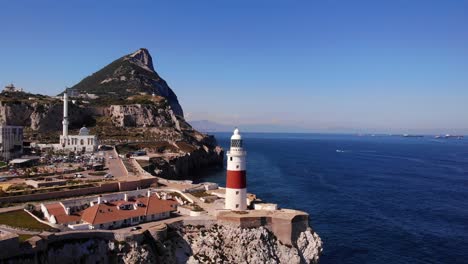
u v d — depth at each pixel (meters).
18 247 58.97
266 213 87.25
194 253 78.69
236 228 81.56
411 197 158.50
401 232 112.31
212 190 113.00
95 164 142.62
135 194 98.38
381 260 93.25
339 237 107.31
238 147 90.25
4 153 150.38
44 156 160.50
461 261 93.56
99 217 76.69
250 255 79.00
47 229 70.19
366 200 150.25
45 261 62.47
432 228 116.69
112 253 69.31
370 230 113.56
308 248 85.12
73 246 66.50
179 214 89.62
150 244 73.81
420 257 95.38
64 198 91.75
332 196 155.38
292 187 171.25
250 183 177.88
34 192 91.56
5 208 80.81
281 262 81.44
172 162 188.12
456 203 149.25
